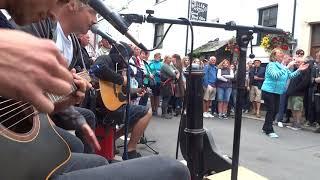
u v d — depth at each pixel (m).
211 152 2.51
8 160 1.17
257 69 10.63
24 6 1.01
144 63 7.02
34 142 1.32
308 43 11.34
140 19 2.26
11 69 0.73
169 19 2.30
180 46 16.36
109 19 2.07
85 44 3.81
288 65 8.56
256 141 6.73
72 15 2.33
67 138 2.26
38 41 0.77
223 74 10.46
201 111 2.34
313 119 8.64
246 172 2.63
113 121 3.61
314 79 8.53
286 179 4.48
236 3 13.90
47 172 1.32
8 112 1.14
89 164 1.87
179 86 9.78
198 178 2.38
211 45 14.42
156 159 1.43
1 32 0.75
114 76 3.52
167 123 8.43
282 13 12.14
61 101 1.72
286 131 8.06
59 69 0.78
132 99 4.30
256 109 10.65
